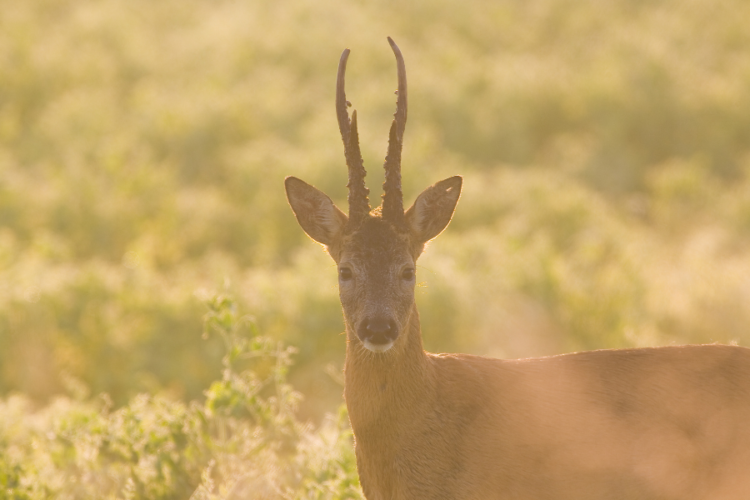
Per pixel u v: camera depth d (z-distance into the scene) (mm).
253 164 29750
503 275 19781
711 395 8039
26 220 26781
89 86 39281
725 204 27609
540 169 30766
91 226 26562
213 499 9367
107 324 17953
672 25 42875
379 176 28594
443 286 18172
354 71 39312
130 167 30672
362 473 8297
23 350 17641
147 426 10898
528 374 8297
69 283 19203
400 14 46594
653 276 21000
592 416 8047
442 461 7969
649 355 8352
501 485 7980
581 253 22469
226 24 45219
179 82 39344
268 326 17031
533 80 36438
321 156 29500
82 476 10672
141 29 45938
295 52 41438
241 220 27109
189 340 17281
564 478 8008
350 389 8156
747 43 42031
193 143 33344
